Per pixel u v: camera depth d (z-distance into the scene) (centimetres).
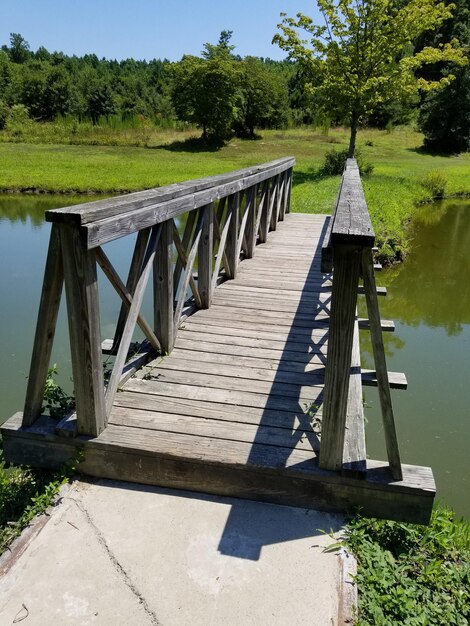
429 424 422
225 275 525
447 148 2844
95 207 224
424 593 197
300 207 1132
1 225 1177
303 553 204
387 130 3269
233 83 2700
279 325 398
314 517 223
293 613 179
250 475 229
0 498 240
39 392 249
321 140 2955
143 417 263
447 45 1533
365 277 199
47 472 252
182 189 323
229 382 304
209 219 412
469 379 509
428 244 1088
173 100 2809
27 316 618
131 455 238
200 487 236
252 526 217
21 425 250
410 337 626
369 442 396
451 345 601
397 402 459
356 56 1450
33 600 182
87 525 216
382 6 1390
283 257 621
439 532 236
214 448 238
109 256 920
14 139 2755
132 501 231
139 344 349
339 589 188
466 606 193
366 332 624
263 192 653
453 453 383
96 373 237
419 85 1531
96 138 2836
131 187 1595
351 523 219
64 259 217
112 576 192
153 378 306
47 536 210
